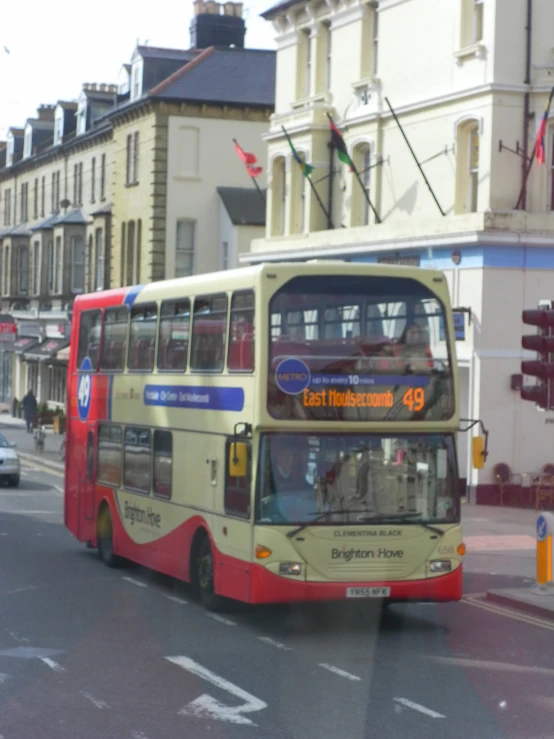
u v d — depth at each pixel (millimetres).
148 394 17266
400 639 13633
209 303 15164
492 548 22094
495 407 27781
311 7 35312
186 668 11773
